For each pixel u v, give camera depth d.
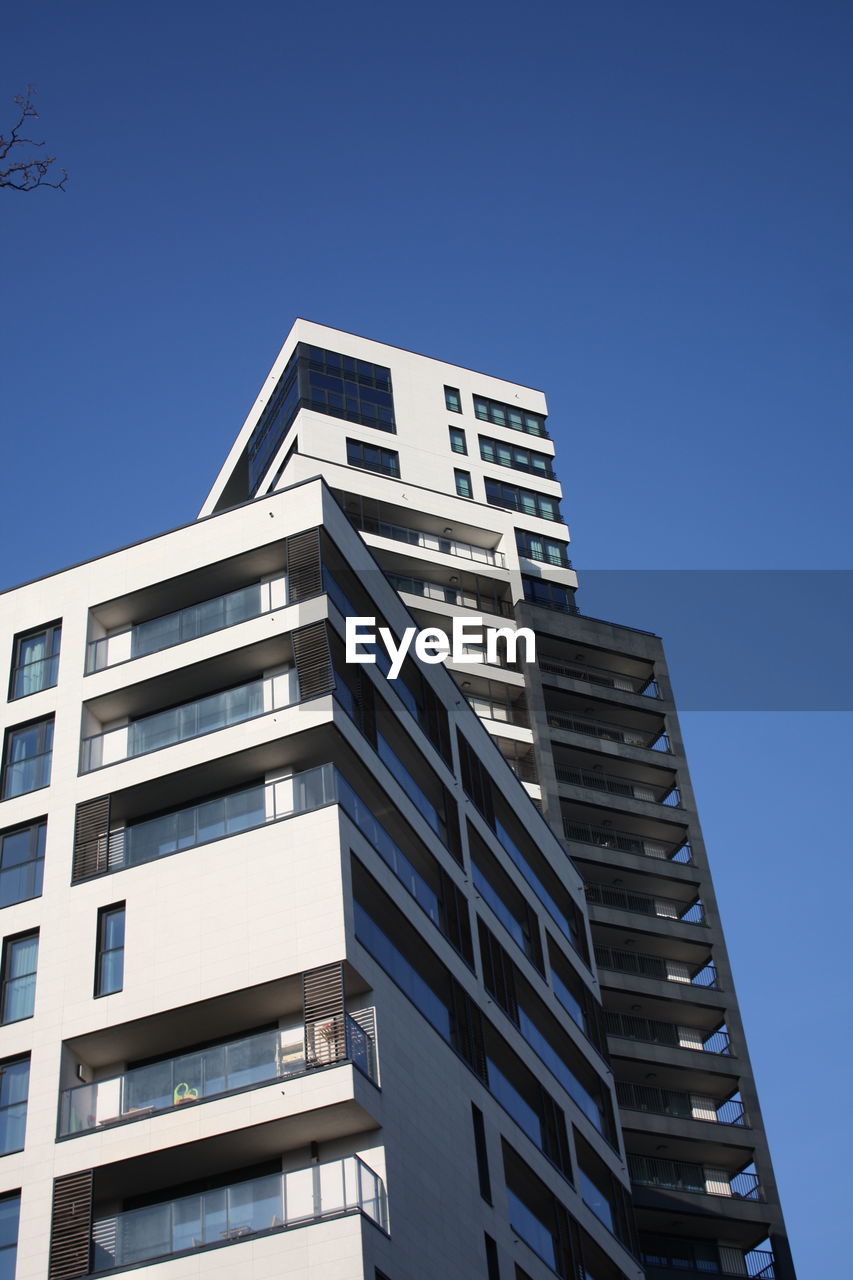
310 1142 34.28
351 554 45.16
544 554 89.06
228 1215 32.03
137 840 39.56
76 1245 32.81
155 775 40.28
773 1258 63.06
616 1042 67.19
